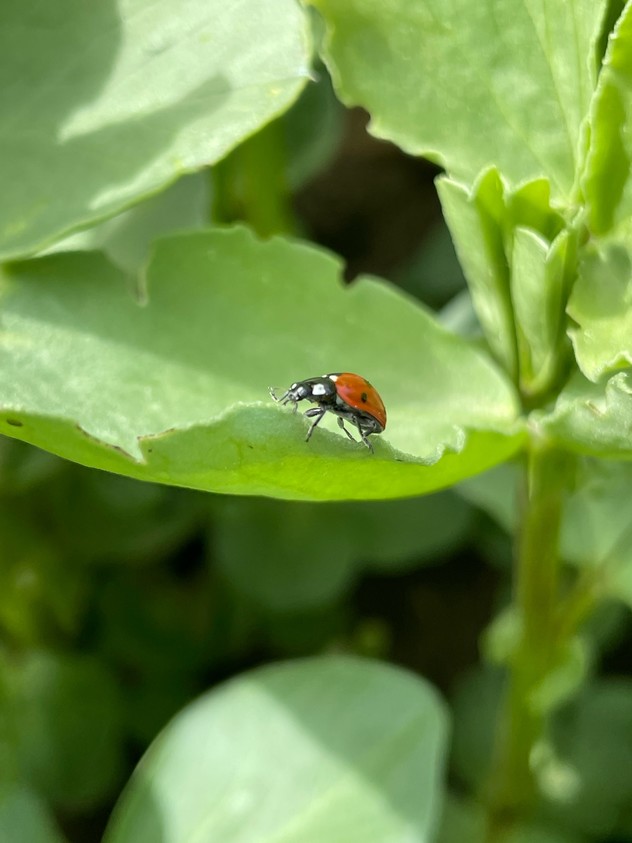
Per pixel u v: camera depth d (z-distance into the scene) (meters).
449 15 0.12
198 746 0.15
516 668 0.14
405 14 0.12
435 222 0.26
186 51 0.13
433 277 0.23
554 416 0.12
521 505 0.14
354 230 0.26
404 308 0.13
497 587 0.22
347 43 0.13
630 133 0.12
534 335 0.12
